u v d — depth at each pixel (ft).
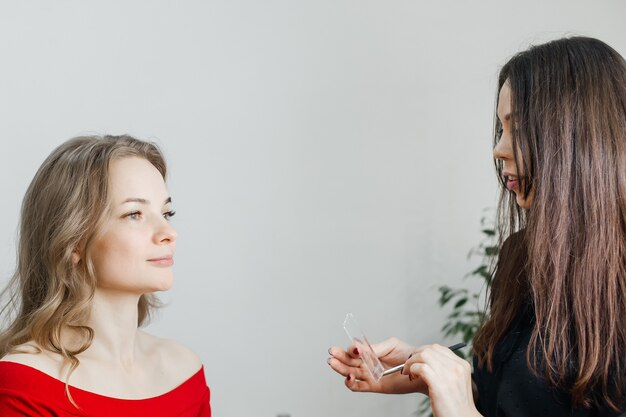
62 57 8.38
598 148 4.17
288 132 9.24
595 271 4.13
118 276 4.38
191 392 4.91
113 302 4.50
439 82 9.75
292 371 9.26
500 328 4.71
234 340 9.05
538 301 4.30
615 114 4.21
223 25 9.01
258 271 9.14
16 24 8.23
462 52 9.82
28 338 4.49
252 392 9.12
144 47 8.70
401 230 9.63
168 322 8.80
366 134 9.52
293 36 9.27
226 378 9.02
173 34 8.81
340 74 9.42
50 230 4.43
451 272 9.78
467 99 9.84
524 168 4.37
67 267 4.39
